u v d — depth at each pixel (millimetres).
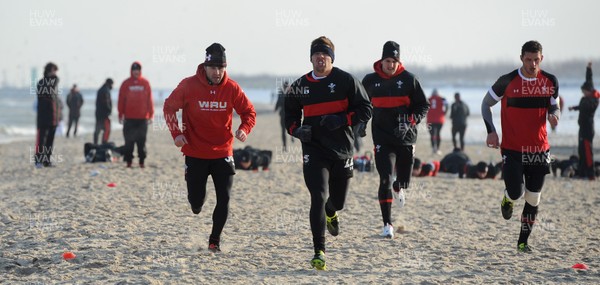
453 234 29359
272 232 28906
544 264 23562
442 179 49438
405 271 22203
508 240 28188
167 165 54781
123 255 23922
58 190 40156
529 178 24844
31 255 23969
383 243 26969
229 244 26250
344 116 22531
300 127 22656
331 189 23875
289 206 36000
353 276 21422
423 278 21266
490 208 36750
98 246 25281
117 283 20250
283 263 23172
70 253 23594
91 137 93688
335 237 28109
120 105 51000
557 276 21656
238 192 40469
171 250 24859
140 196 37688
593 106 50938
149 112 51312
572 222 33188
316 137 22906
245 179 46469
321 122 22281
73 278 21000
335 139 22875
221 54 23406
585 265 23156
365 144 86375
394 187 28453
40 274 21594
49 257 23703
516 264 23484
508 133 24453
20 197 38000
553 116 23859
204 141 24062
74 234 27500
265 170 52344
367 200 38469
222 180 24453
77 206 34188
